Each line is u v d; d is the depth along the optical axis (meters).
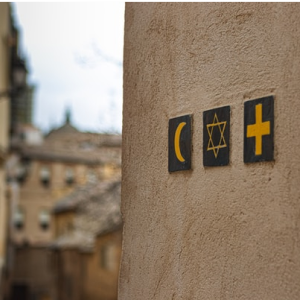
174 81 2.48
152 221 2.52
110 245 25.69
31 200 47.66
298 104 1.92
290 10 1.98
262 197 2.03
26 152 46.75
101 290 26.36
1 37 18.09
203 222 2.26
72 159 46.72
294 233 1.91
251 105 2.09
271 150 1.99
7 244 29.41
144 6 2.72
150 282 2.50
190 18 2.44
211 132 2.26
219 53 2.27
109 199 30.70
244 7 2.17
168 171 2.45
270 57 2.04
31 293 44.41
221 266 2.17
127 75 2.78
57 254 34.19
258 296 2.01
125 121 2.76
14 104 31.67
